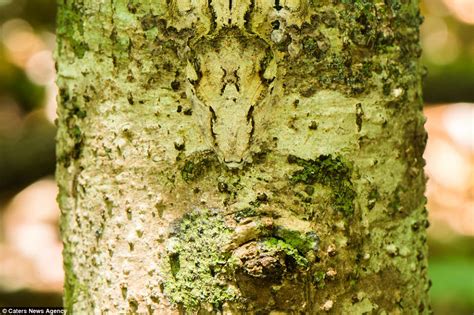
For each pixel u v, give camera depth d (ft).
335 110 2.02
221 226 1.99
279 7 2.00
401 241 2.07
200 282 2.00
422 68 2.15
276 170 2.01
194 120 2.01
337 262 2.02
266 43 1.99
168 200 2.02
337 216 2.02
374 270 2.05
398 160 2.07
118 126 2.04
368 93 2.04
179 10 2.01
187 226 2.01
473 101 4.05
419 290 2.10
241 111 1.98
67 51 2.10
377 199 2.05
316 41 2.01
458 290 3.28
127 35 2.03
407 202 2.08
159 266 2.02
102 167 2.06
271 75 1.99
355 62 2.03
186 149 2.01
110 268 2.05
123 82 2.03
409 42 2.08
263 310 1.98
